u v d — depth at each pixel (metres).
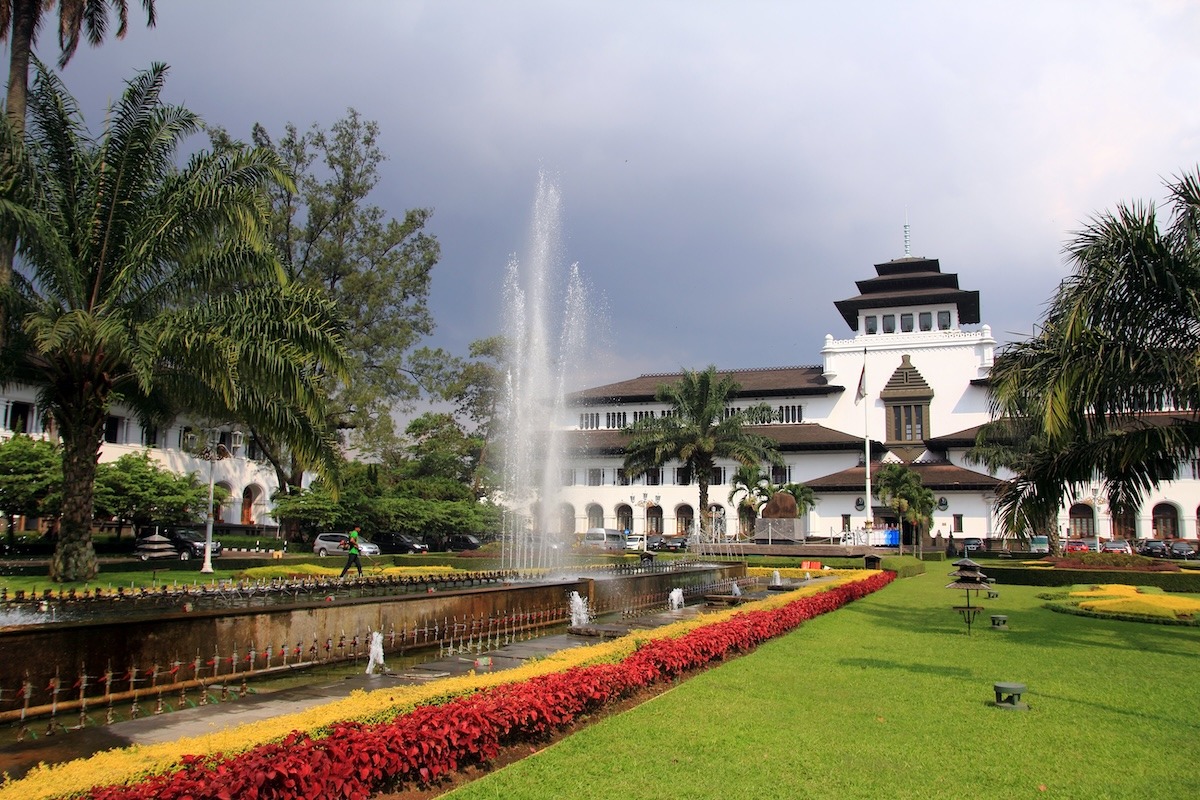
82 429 17.36
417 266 46.16
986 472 57.69
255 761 4.85
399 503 43.34
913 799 5.88
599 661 9.24
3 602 12.78
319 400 17.12
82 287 16.91
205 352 15.48
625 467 51.66
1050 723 8.12
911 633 14.89
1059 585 29.94
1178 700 9.32
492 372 57.81
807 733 7.55
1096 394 13.33
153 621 9.04
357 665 11.17
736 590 21.30
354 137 44.81
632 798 5.75
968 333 62.25
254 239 17.11
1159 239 12.75
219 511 48.03
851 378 64.56
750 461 48.44
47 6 20.12
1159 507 54.75
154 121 17.66
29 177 16.30
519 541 40.22
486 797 5.70
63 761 5.34
